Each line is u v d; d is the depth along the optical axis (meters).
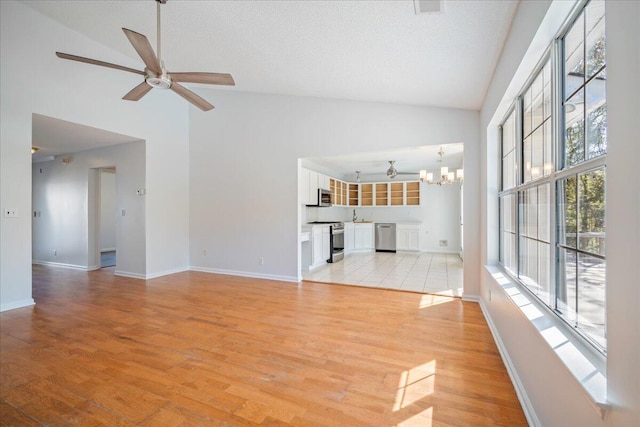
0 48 3.41
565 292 1.55
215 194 5.65
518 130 2.40
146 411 1.75
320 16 2.35
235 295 4.19
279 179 5.13
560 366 1.25
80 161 5.91
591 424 1.01
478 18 2.02
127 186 5.31
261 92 5.10
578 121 1.41
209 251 5.72
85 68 4.19
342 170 8.31
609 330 0.92
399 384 2.02
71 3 3.29
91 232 5.91
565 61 1.54
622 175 0.86
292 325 3.08
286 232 5.09
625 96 0.85
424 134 4.13
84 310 3.54
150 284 4.80
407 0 1.97
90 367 2.24
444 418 1.69
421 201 8.61
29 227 3.71
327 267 6.30
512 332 2.07
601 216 1.18
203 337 2.78
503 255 3.10
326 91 4.30
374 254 8.18
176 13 2.88
